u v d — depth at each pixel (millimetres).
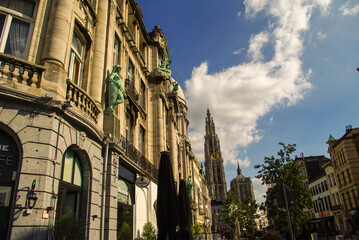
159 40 29266
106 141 11766
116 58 17234
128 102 17891
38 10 9383
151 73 25688
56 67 8648
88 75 12016
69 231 7863
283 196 14242
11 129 7285
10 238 6434
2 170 7043
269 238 3455
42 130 7715
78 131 9484
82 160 10195
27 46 8961
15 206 6723
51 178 7641
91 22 12664
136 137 19250
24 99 7559
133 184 16344
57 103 8086
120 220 13727
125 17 19578
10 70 7715
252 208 60188
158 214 11250
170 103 32406
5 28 8641
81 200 9922
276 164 24281
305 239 30641
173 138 30984
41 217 7027
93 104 10758
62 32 9219
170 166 12344
